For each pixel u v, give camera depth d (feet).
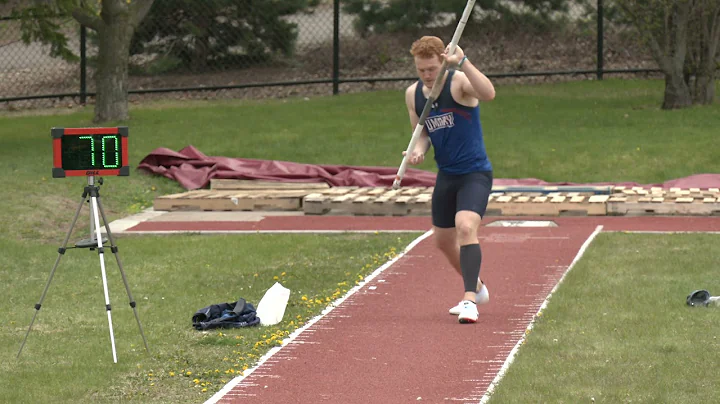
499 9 212.02
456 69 62.75
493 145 141.49
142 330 58.85
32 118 178.60
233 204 119.14
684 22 159.84
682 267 78.89
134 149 144.05
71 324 66.23
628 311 65.00
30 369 55.88
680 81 162.50
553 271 79.82
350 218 111.86
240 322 64.28
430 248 90.89
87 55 214.28
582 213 109.60
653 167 128.77
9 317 68.49
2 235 102.58
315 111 173.17
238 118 168.76
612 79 198.70
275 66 212.43
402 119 163.12
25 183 120.98
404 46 215.51
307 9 217.77
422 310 68.18
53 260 88.69
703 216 107.24
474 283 64.03
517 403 47.62
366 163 135.95
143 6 169.99
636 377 51.08
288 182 127.65
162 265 85.71
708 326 60.59
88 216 111.96
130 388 52.24
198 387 52.21
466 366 54.54
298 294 73.77
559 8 212.02
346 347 58.95
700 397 47.88
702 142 137.39
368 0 214.07
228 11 207.31
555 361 54.19
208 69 211.61
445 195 65.36
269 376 53.67
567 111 164.96
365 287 75.61
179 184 130.21
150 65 208.44
